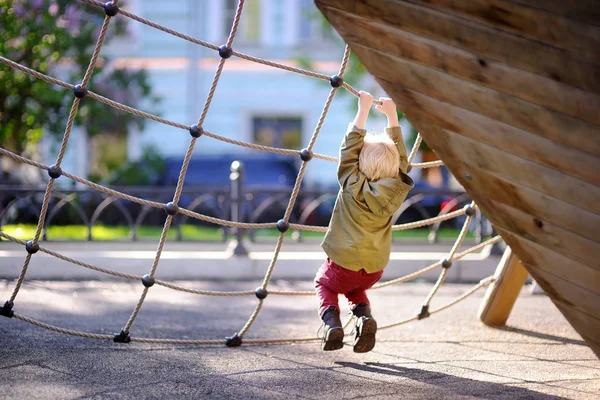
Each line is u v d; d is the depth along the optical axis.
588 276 3.64
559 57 3.18
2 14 10.41
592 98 3.18
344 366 4.51
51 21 10.94
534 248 3.73
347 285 4.40
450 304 5.69
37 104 11.76
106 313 6.18
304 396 3.81
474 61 3.35
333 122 19.81
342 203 4.40
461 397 3.85
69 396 3.69
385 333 5.61
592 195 3.38
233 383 4.04
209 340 5.02
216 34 19.66
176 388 3.90
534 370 4.48
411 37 3.43
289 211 5.00
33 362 4.35
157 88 19.22
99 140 18.22
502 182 3.60
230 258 8.83
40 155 13.26
